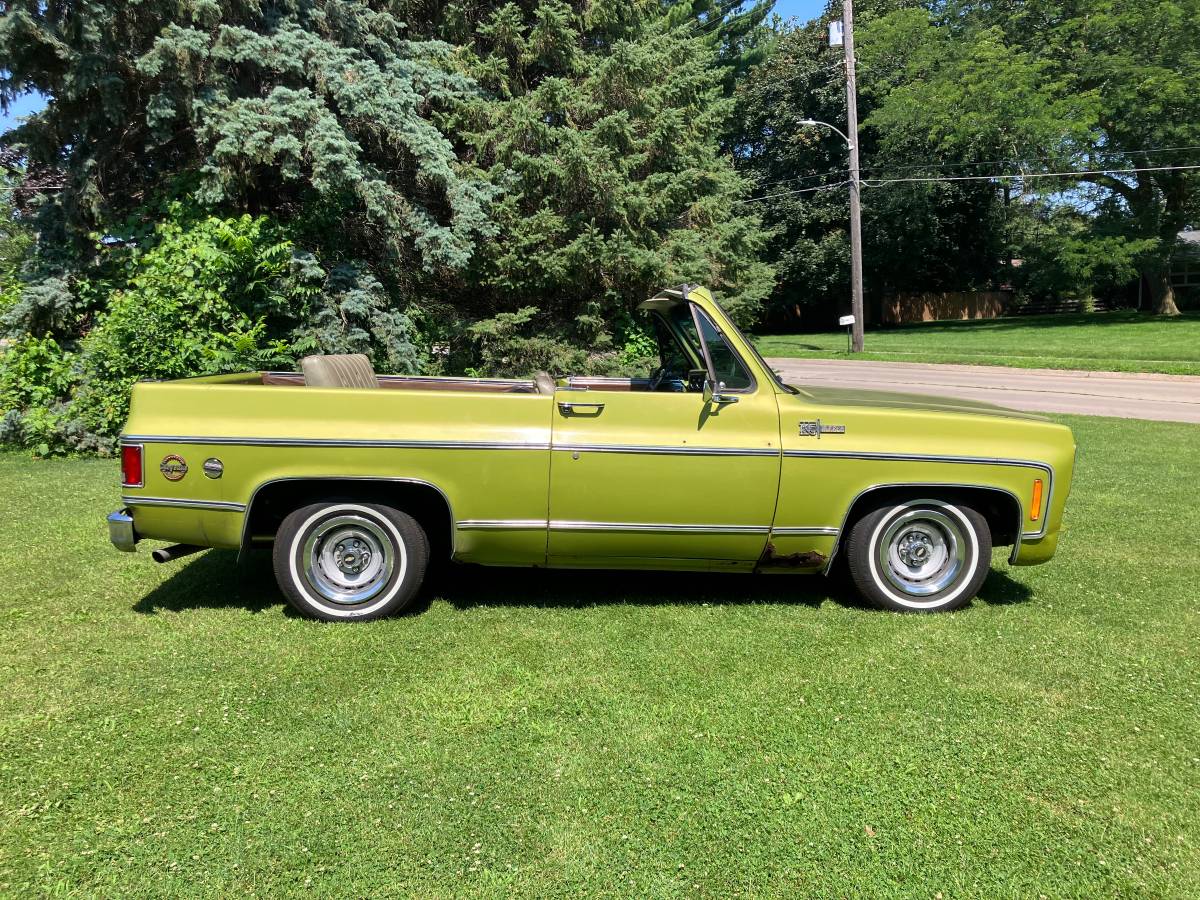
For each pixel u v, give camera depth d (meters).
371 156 10.51
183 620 4.31
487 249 10.74
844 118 39.00
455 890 2.38
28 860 2.47
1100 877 2.49
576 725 3.29
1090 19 31.22
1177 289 45.81
